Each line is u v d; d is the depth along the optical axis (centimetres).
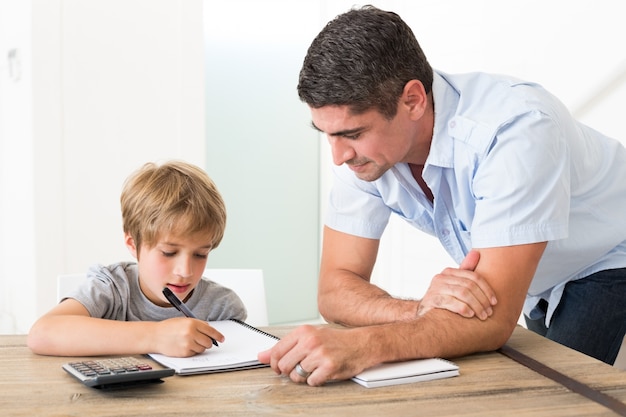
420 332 117
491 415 93
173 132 321
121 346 118
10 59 319
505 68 282
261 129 372
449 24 305
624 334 162
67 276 164
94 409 94
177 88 321
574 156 149
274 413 93
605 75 242
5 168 345
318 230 393
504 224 127
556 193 129
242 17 363
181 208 136
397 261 338
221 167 362
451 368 111
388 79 130
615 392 102
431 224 164
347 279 158
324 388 104
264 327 145
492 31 287
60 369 111
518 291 127
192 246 139
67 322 121
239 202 369
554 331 166
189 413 93
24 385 103
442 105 139
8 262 347
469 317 122
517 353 123
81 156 303
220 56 359
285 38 376
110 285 140
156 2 313
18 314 330
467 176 138
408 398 100
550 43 262
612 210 157
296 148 383
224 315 151
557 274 160
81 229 305
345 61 127
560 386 105
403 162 149
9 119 332
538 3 266
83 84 301
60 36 295
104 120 307
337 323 155
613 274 159
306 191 388
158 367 112
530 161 127
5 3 328
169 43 318
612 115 244
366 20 131
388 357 111
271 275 380
